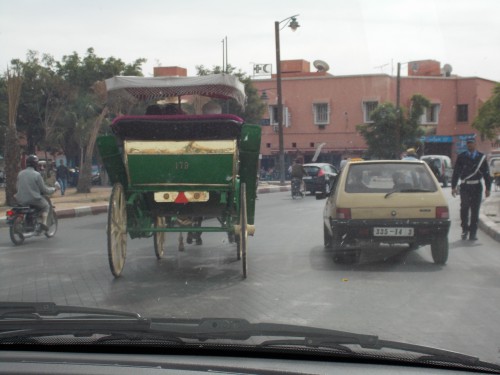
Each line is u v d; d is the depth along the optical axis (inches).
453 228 542.3
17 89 779.4
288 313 232.4
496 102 1060.5
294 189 1003.9
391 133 1688.0
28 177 468.1
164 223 372.2
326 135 1998.0
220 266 344.5
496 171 1358.3
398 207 339.3
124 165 319.6
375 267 340.2
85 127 1400.1
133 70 1560.0
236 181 321.4
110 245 303.7
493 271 328.5
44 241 471.5
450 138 2007.9
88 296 267.6
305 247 421.4
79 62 1530.5
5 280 308.5
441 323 217.0
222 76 346.3
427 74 2105.1
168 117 302.0
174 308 242.4
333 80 1987.0
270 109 2044.8
